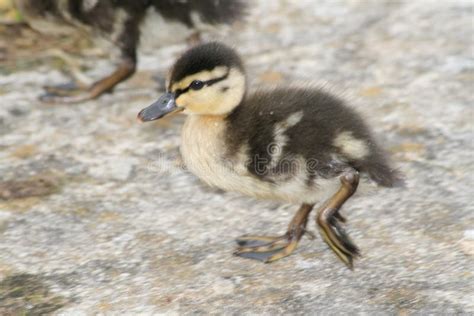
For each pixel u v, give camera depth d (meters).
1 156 11.37
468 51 14.02
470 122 11.98
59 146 11.66
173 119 12.45
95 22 12.27
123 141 11.85
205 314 8.30
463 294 8.45
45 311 8.39
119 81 12.75
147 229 9.87
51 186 10.73
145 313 8.34
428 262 9.03
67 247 9.51
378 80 13.27
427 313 8.20
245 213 10.21
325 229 8.69
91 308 8.43
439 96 12.71
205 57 9.05
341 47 14.41
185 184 10.83
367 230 9.70
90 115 12.48
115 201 10.45
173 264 9.18
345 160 8.70
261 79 13.28
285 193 8.99
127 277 8.95
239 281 8.85
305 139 8.73
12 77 13.39
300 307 8.38
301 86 9.60
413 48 14.25
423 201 10.22
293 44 14.59
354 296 8.53
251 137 8.83
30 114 12.43
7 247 9.48
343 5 15.94
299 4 15.99
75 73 13.62
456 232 9.56
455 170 10.85
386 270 8.94
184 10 12.17
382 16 15.46
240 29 14.43
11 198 10.45
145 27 12.35
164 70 13.87
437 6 15.77
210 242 9.60
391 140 11.61
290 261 9.22
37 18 12.60
